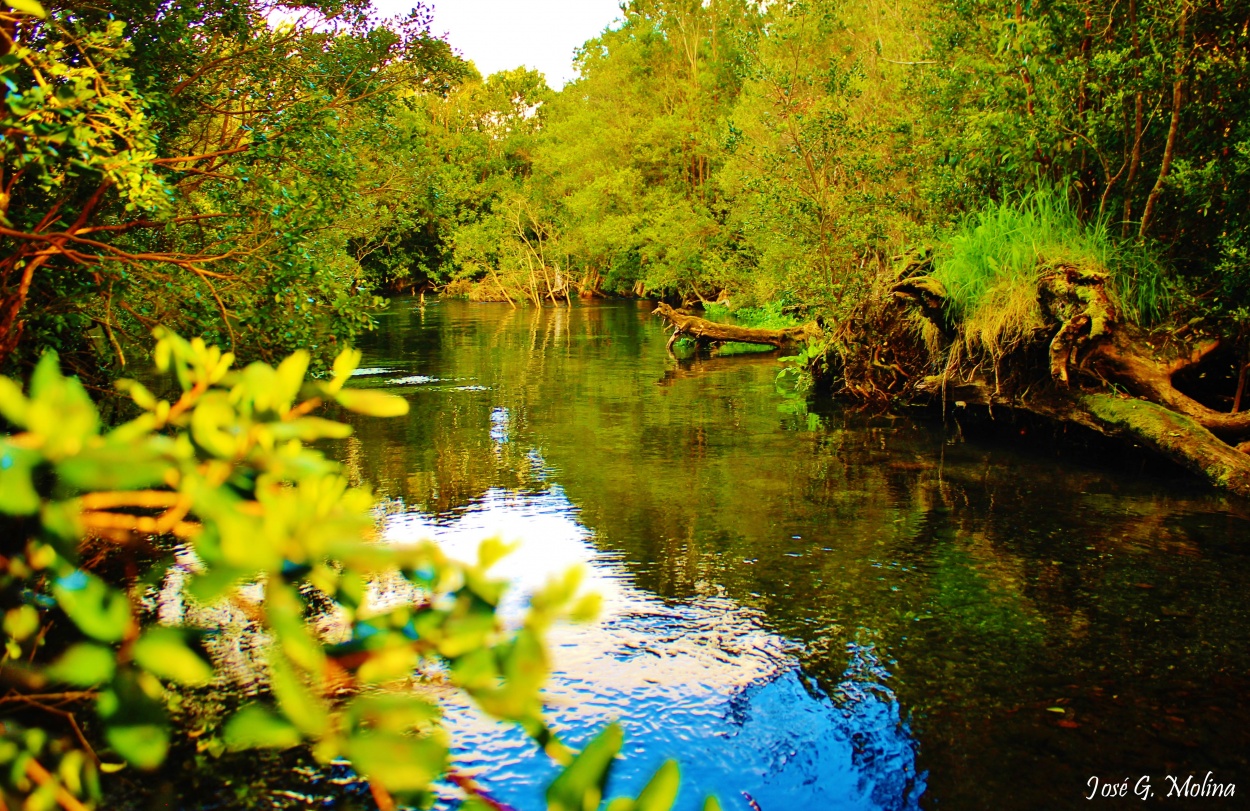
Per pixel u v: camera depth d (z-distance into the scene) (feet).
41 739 3.75
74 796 3.74
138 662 2.79
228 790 12.47
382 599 18.24
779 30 56.90
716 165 129.18
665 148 137.69
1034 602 19.48
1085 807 12.51
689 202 131.54
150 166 15.48
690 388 52.49
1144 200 34.22
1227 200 29.55
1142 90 31.37
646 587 20.65
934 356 41.42
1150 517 25.36
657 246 127.65
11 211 15.96
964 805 12.62
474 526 25.38
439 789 12.51
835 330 46.68
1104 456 33.01
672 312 71.77
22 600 3.78
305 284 26.81
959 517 25.84
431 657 3.41
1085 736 14.24
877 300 43.42
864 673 16.38
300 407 2.99
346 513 2.72
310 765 13.10
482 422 41.83
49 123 10.67
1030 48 33.17
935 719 14.83
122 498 2.68
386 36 29.91
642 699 15.40
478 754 13.43
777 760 13.66
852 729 14.52
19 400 2.51
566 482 30.60
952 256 38.96
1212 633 17.76
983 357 36.55
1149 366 31.01
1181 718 14.71
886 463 32.91
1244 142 28.53
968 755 13.80
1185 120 32.50
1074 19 32.86
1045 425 35.94
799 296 49.21
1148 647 17.22
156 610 17.15
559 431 39.70
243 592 18.22
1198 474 28.30
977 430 38.86
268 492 2.65
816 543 23.79
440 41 31.12
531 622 2.86
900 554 22.77
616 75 149.48
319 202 26.96
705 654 17.17
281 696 2.50
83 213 16.31
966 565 21.86
